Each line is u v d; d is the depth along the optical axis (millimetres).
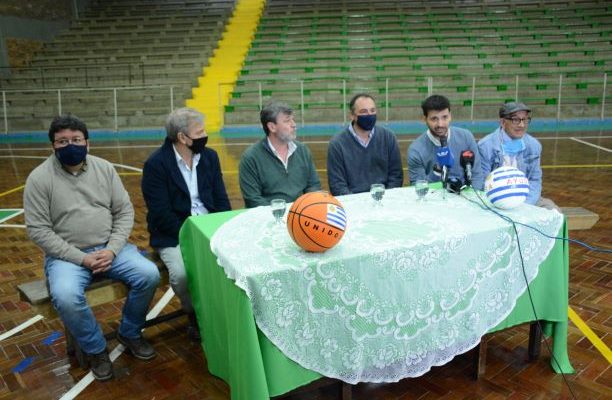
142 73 14945
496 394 2250
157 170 2754
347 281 1853
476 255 2086
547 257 2299
